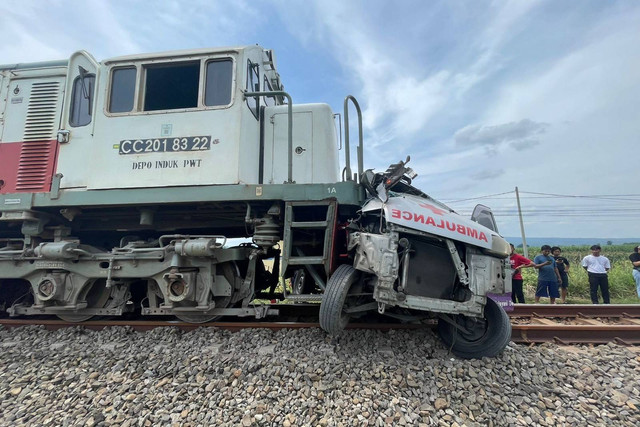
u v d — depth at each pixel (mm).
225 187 4172
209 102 4395
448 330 3941
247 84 4523
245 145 4395
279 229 4402
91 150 4543
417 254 3748
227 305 4625
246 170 4422
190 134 4328
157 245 4824
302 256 4129
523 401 3008
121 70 4613
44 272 4637
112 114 4488
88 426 2619
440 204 4535
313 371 3252
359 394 2955
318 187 4047
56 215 4902
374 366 3344
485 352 3713
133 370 3375
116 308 4656
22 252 4602
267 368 3291
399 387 3072
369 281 3826
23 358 3789
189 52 4418
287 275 4680
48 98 4969
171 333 4289
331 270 3879
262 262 5707
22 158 4844
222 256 4453
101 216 5094
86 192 4430
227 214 4984
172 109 4434
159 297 4703
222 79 4414
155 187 4320
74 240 4723
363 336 4090
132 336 4312
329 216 3953
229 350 3795
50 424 2676
